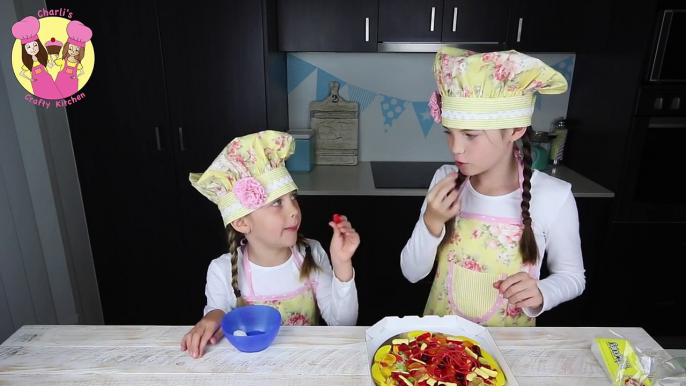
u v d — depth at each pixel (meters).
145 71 1.87
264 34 1.82
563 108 2.34
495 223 1.07
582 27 1.95
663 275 1.96
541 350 0.86
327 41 2.03
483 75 0.86
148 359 0.84
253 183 0.94
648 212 1.87
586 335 0.91
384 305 2.12
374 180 2.11
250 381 0.78
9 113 1.67
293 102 2.38
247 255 1.13
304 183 2.07
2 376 0.80
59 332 0.93
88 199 2.05
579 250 1.07
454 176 0.97
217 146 1.97
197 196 2.05
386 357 0.77
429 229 1.04
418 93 2.35
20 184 1.72
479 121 0.89
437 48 2.02
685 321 2.04
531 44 1.99
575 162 2.22
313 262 1.16
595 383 0.77
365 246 2.02
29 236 1.78
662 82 1.70
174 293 2.20
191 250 2.13
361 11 1.98
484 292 1.09
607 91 1.92
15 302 1.70
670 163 1.80
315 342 0.89
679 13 1.61
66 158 1.95
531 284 0.94
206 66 1.87
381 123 2.41
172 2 1.79
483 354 0.79
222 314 0.97
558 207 1.05
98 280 2.17
